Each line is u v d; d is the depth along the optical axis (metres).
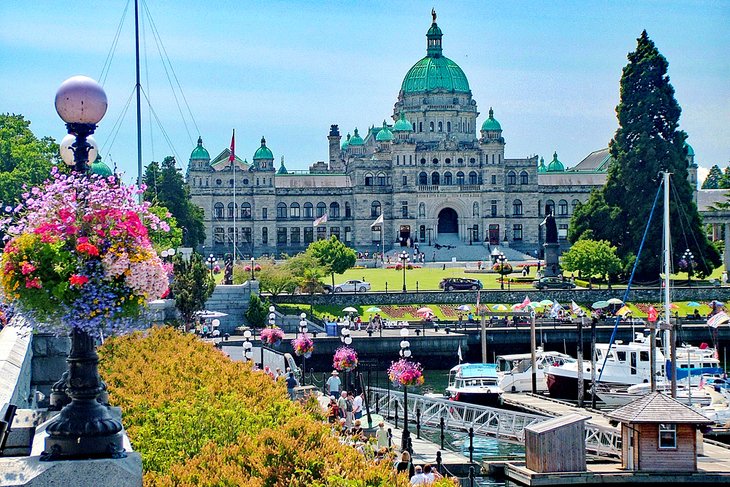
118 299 20.56
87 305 20.08
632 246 175.00
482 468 61.19
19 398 34.69
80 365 19.95
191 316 92.00
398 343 119.19
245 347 75.00
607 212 179.75
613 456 65.38
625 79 184.25
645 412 57.44
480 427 75.50
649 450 57.53
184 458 29.88
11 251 20.16
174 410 31.89
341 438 38.62
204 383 39.78
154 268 20.92
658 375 93.94
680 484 57.22
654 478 57.19
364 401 79.25
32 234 20.34
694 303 150.88
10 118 151.25
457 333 124.56
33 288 20.03
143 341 51.81
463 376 89.69
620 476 57.22
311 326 129.75
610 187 181.12
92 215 20.61
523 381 97.38
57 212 20.67
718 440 73.44
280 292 154.00
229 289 119.25
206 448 28.17
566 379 91.50
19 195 131.00
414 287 175.12
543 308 143.88
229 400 34.06
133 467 18.58
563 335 127.38
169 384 39.50
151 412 32.34
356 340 118.31
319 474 25.44
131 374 41.84
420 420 78.62
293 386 66.94
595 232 180.38
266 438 26.91
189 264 93.88
